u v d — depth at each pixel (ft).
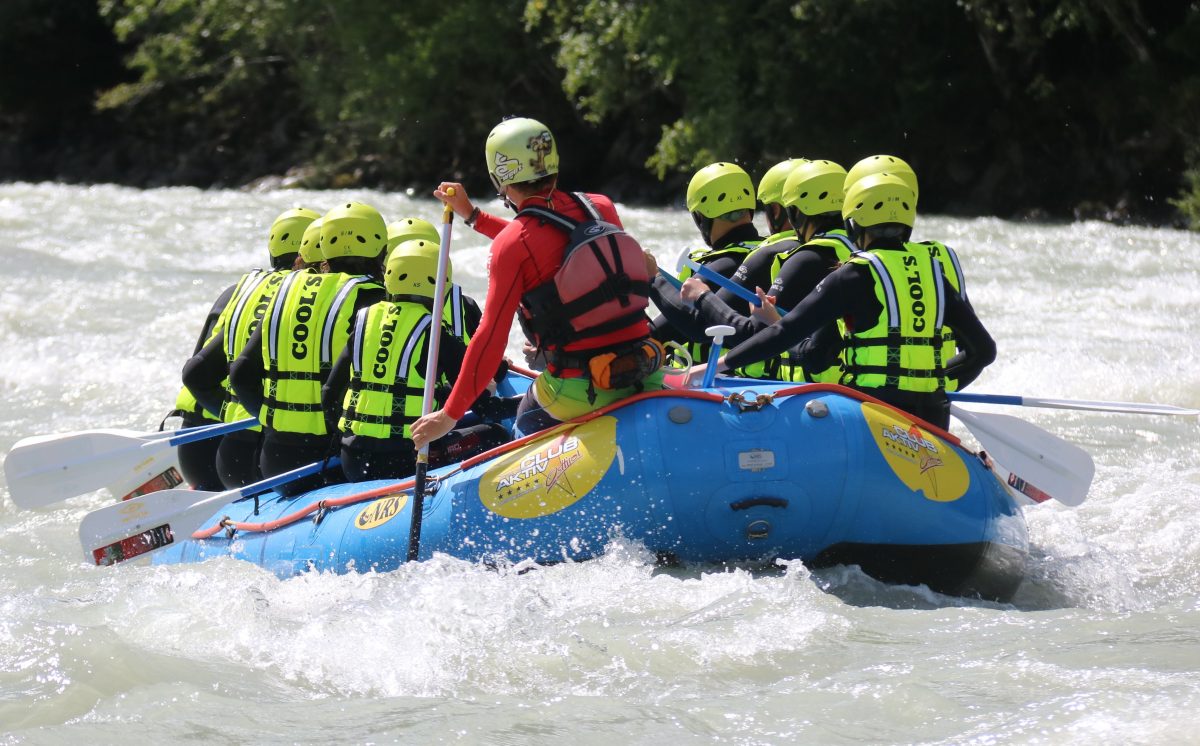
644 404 52.65
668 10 259.19
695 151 269.64
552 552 52.65
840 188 63.36
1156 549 62.64
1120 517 68.23
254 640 47.70
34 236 193.67
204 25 379.35
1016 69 250.57
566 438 52.95
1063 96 247.50
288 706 42.09
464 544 53.36
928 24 258.16
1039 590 56.49
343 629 48.14
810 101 261.03
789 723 38.96
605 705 41.01
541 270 51.60
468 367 51.52
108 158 403.54
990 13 241.14
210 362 68.18
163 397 104.37
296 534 59.52
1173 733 35.83
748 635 46.55
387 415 59.77
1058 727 36.94
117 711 41.73
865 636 46.96
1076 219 240.94
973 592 55.21
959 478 53.88
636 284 52.13
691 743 37.96
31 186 309.22
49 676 44.11
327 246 65.46
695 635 46.44
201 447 74.54
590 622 47.98
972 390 101.96
